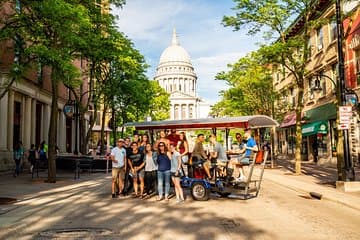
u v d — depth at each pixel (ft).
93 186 56.90
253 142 44.62
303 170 82.79
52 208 37.04
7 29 48.24
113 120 121.19
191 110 449.89
